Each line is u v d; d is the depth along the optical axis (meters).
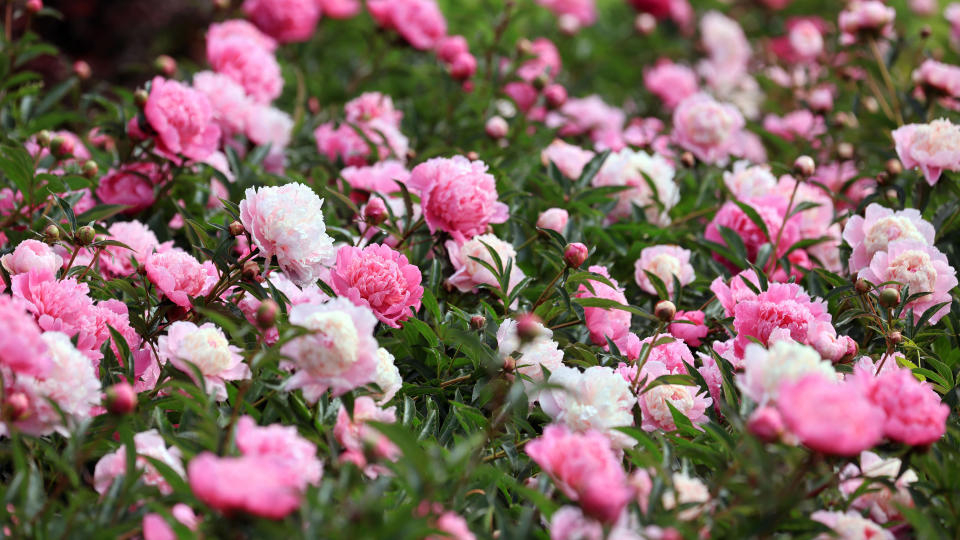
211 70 4.91
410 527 3.14
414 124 4.71
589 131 5.03
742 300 3.77
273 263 3.67
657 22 7.01
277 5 4.99
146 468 3.36
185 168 4.12
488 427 3.55
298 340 3.36
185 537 3.19
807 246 4.14
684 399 3.61
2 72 4.38
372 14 4.89
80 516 3.31
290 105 5.28
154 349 3.61
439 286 3.85
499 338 3.66
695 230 4.29
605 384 3.53
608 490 3.18
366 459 3.21
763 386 3.35
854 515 3.40
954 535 3.43
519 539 3.29
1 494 3.31
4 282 3.62
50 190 3.91
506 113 5.04
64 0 5.36
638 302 4.03
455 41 4.74
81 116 4.46
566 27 5.83
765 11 7.73
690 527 3.29
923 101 4.64
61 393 3.34
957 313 3.94
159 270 3.60
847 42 4.73
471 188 3.79
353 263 3.62
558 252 3.96
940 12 7.64
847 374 3.63
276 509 3.11
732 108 4.50
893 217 3.87
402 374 3.76
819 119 5.19
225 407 3.51
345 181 4.12
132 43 5.51
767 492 3.27
